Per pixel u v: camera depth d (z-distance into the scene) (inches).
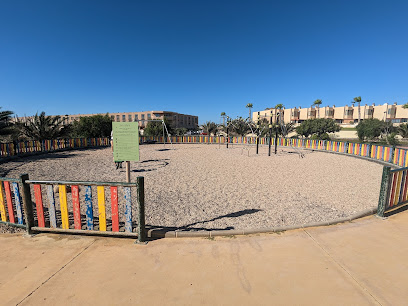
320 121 1593.3
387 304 81.2
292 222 159.5
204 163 458.6
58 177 314.3
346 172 358.6
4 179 134.7
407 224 149.1
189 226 153.0
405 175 172.6
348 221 155.0
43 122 767.1
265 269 101.3
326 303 81.6
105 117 1090.7
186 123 3939.5
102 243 124.4
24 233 134.7
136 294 86.2
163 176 325.7
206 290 88.2
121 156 196.7
